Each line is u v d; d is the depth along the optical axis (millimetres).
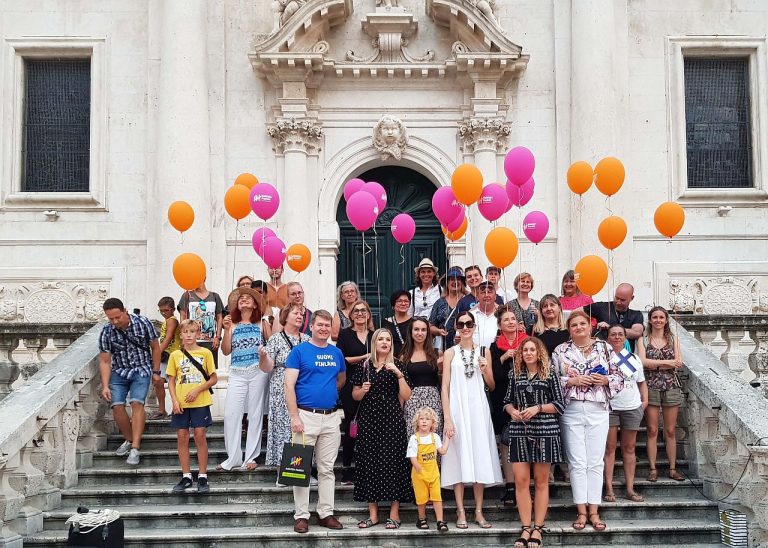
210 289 14617
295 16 14539
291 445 8875
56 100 15430
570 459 9141
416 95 15180
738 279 15016
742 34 15438
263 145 15031
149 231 14828
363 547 8875
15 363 12258
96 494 9805
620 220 10227
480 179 9555
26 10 15266
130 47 15234
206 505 9742
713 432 10016
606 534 9008
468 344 9438
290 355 9203
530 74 15164
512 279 14797
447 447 9109
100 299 14852
